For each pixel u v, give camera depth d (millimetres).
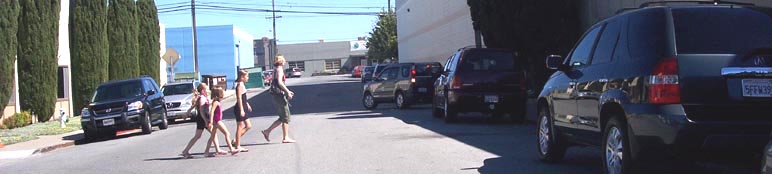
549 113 9430
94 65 27453
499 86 16375
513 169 9227
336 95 38031
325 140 13773
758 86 6262
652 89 6363
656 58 6434
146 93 20094
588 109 7789
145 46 34750
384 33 81688
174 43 63125
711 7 6652
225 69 64125
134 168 11203
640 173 6609
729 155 6281
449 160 10250
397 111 22641
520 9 19219
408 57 54031
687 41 6398
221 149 13164
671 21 6527
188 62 63312
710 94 6219
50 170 11727
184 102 24188
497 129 15070
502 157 10391
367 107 25172
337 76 91188
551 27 19219
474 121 17531
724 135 6109
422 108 23812
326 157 11156
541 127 9828
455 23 36156
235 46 65625
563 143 9156
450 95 16469
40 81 23781
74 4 27375
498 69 16469
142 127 19328
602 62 7641
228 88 63281
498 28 19875
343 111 24406
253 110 28469
